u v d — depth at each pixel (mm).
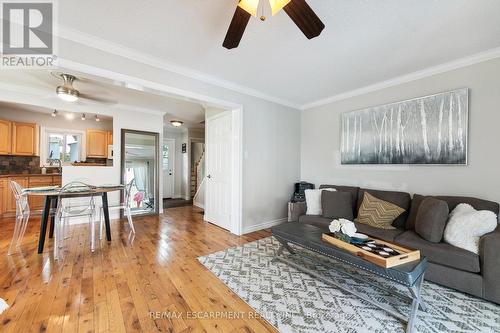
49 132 5090
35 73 3014
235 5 1745
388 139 3141
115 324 1495
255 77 3127
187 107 4637
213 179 4211
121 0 1699
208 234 3529
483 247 1725
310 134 4301
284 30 2037
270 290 1940
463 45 2275
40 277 2086
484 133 2410
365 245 1807
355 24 1947
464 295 1829
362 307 1711
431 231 2088
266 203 3922
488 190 2387
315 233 2232
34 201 4484
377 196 3006
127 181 4652
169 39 2229
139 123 4770
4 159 4668
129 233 3531
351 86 3443
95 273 2188
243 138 3561
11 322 1484
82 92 3711
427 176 2816
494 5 1701
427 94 2822
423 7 1739
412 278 1395
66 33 2074
